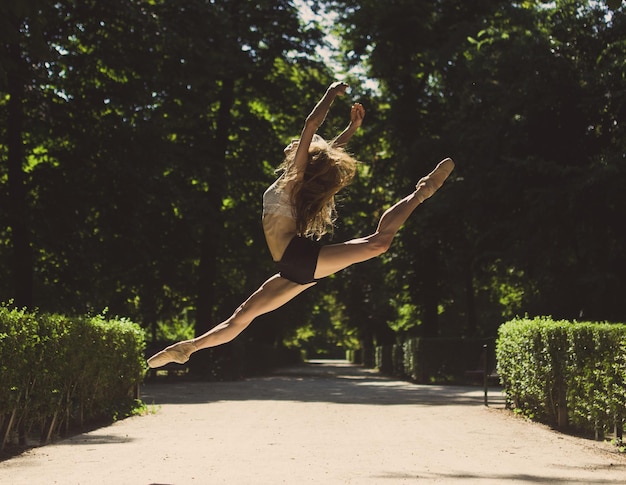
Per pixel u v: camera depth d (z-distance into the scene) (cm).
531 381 1434
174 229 3434
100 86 2850
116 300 3669
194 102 3150
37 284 2838
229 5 3831
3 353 959
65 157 2753
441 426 1347
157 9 3058
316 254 556
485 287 4278
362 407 1802
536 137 2781
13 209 2552
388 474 802
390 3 3728
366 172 4291
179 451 990
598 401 1116
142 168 2831
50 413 1121
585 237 2638
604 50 2698
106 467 848
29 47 1433
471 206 2955
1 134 2748
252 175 3716
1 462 895
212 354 3497
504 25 3322
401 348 4100
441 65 3488
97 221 2905
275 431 1246
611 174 2397
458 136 2995
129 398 1617
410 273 4028
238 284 4306
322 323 9369
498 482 758
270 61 3859
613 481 777
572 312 2727
